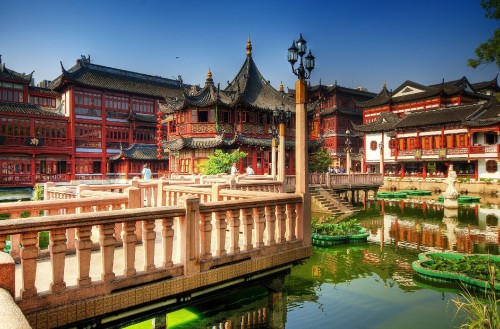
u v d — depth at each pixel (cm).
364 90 8262
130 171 5225
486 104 4772
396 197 3966
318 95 7188
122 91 5331
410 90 6462
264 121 4194
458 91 5812
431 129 5175
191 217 593
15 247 683
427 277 1173
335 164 6800
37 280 546
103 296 498
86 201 745
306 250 799
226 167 3381
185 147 3900
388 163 5803
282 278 815
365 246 1712
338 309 959
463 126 4803
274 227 745
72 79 4819
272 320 798
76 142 4950
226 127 3934
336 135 6900
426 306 975
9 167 4350
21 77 4575
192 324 806
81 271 485
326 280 1212
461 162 5012
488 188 4231
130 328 702
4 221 430
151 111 5734
